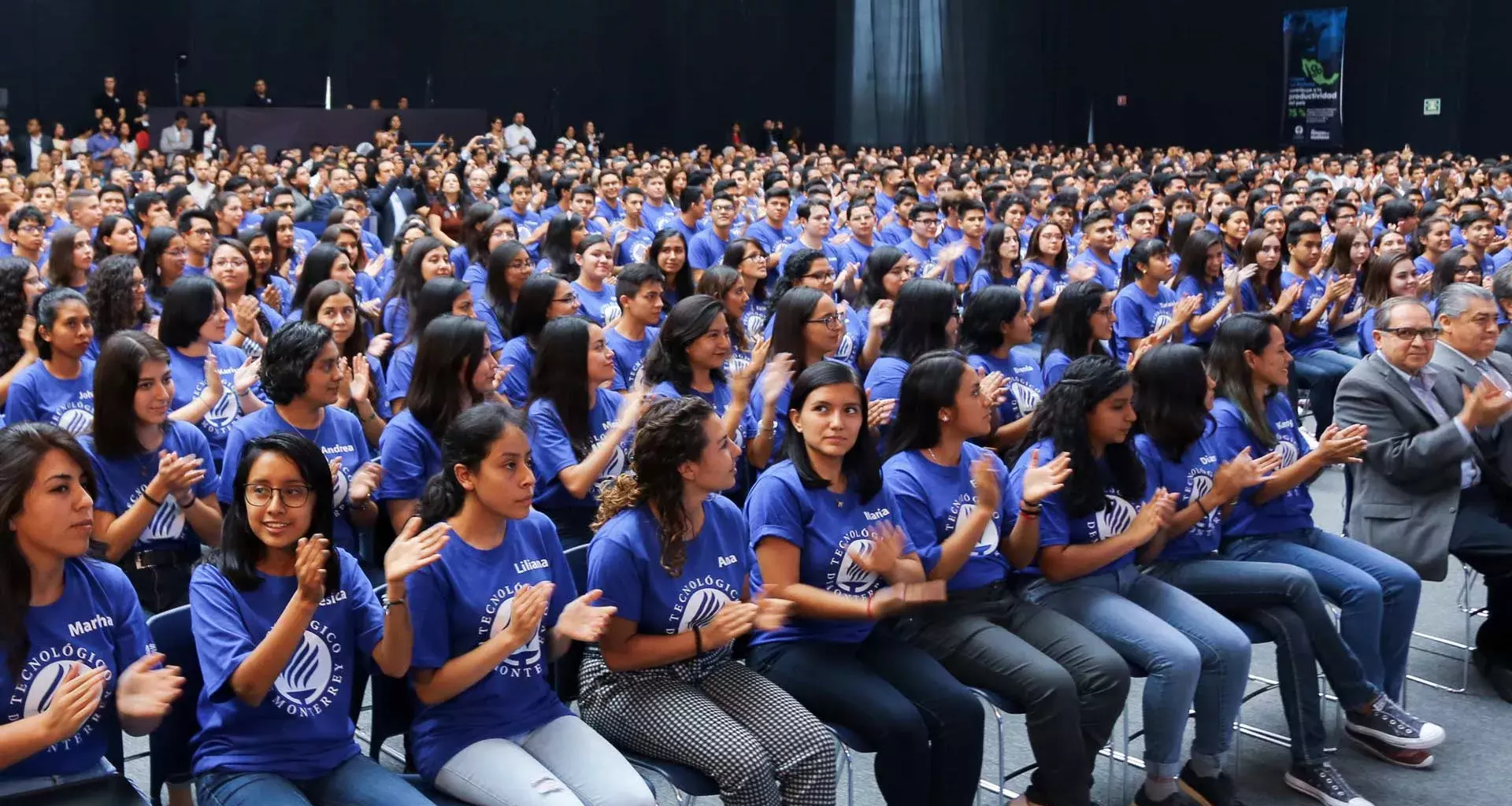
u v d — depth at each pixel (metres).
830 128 27.92
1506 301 5.34
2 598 2.53
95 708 2.54
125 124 18.95
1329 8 25.03
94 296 5.20
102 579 2.74
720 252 9.02
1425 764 3.92
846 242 9.10
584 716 3.14
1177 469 3.98
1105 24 27.53
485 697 2.92
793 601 3.27
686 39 26.45
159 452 3.72
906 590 3.27
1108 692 3.35
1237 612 3.84
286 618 2.60
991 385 4.68
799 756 2.96
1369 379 4.41
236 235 7.50
